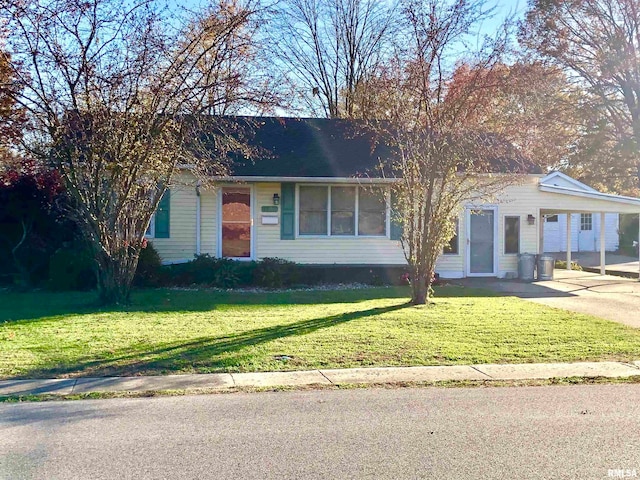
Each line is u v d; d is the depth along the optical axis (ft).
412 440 18.40
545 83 88.22
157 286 56.70
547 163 115.44
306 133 69.36
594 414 21.16
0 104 38.93
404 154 53.06
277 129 69.36
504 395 23.82
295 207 63.57
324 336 33.63
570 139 118.21
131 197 42.80
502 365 28.63
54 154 39.68
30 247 55.21
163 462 16.60
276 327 36.19
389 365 28.30
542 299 50.34
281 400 22.97
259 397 23.39
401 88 44.21
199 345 31.24
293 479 15.49
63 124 38.55
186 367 27.37
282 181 61.67
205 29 40.40
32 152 40.01
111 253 43.09
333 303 46.96
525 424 19.99
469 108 47.52
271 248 63.72
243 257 63.52
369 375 26.71
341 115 109.09
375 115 56.90
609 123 117.91
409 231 45.93
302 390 24.47
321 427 19.65
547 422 20.22
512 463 16.56
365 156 65.41
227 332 34.58
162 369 27.09
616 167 117.80
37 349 30.01
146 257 55.72
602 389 24.79
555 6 111.55
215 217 62.95
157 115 40.24
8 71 37.70
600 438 18.60
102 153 39.75
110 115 39.27
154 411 21.44
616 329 36.65
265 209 63.52
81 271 53.11
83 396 23.32
